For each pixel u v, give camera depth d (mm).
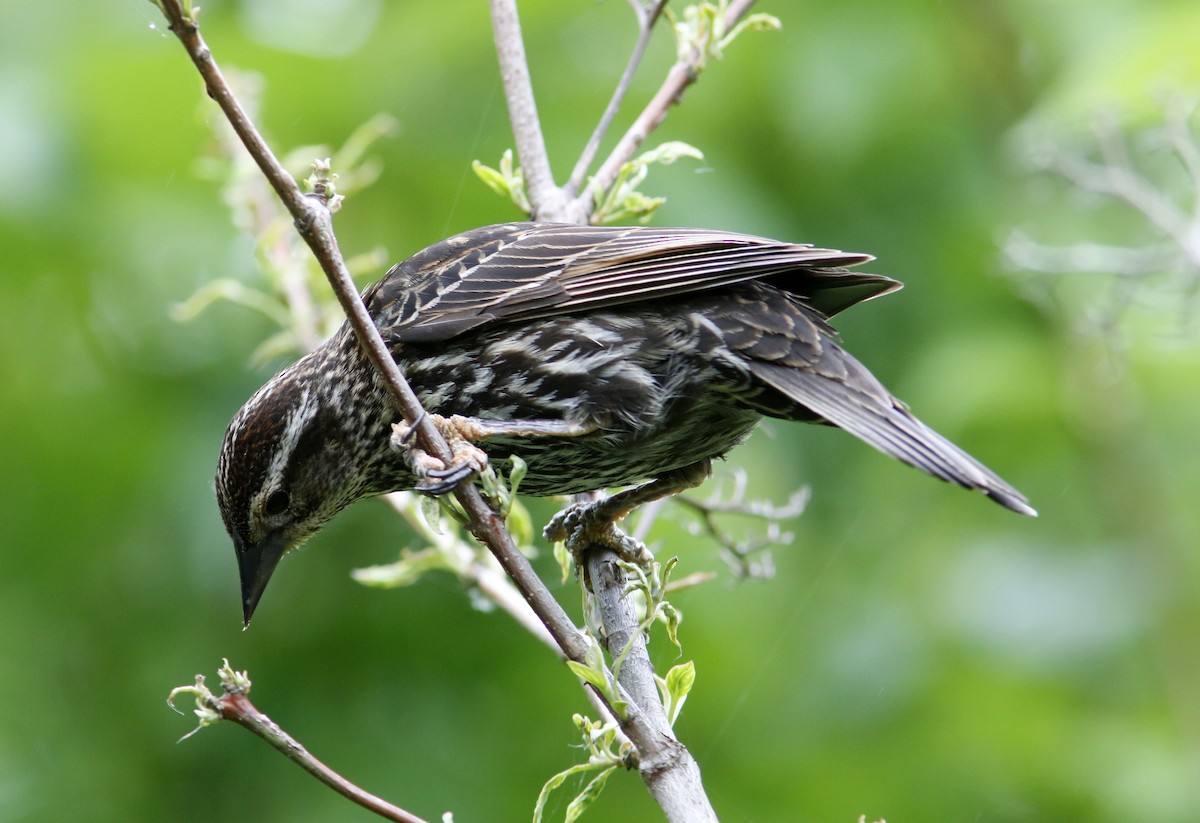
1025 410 12133
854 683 11797
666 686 6309
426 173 11656
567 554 7656
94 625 11453
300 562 11531
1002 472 12680
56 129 11469
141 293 11844
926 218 12680
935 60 12633
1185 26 10820
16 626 11406
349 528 11547
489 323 7574
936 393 12172
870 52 12359
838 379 7328
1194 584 12414
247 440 8094
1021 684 11961
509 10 8570
